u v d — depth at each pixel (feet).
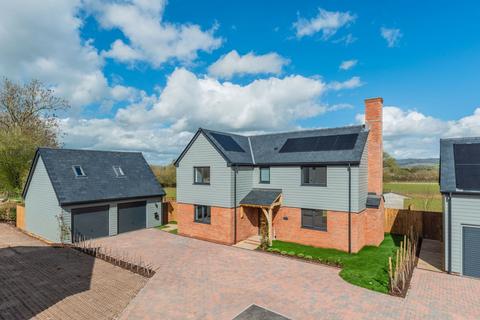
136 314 29.40
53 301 32.53
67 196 59.36
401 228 65.41
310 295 33.91
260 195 61.36
